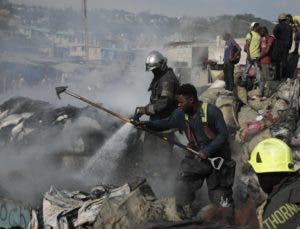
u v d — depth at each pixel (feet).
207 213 13.80
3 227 15.01
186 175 15.75
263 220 8.02
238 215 13.41
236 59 32.22
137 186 15.12
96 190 16.29
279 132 22.36
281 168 8.59
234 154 22.90
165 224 13.10
